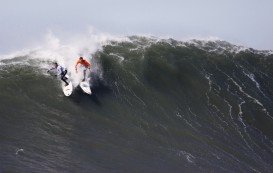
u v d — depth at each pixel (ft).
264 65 271.08
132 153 196.85
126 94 231.30
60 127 201.26
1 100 207.82
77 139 196.75
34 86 218.38
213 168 201.16
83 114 212.23
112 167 184.96
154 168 191.01
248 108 244.42
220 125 231.09
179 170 193.67
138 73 242.37
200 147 212.84
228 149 217.56
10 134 190.70
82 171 178.40
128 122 215.72
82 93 222.89
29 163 176.45
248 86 257.14
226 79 256.32
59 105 212.64
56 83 222.48
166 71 248.11
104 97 225.76
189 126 224.53
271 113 246.06
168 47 263.29
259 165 213.87
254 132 233.35
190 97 240.53
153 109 227.61
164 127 218.79
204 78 252.01
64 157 184.24
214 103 241.35
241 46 278.67
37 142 189.37
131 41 262.26
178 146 209.46
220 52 270.67
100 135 203.00
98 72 237.86
